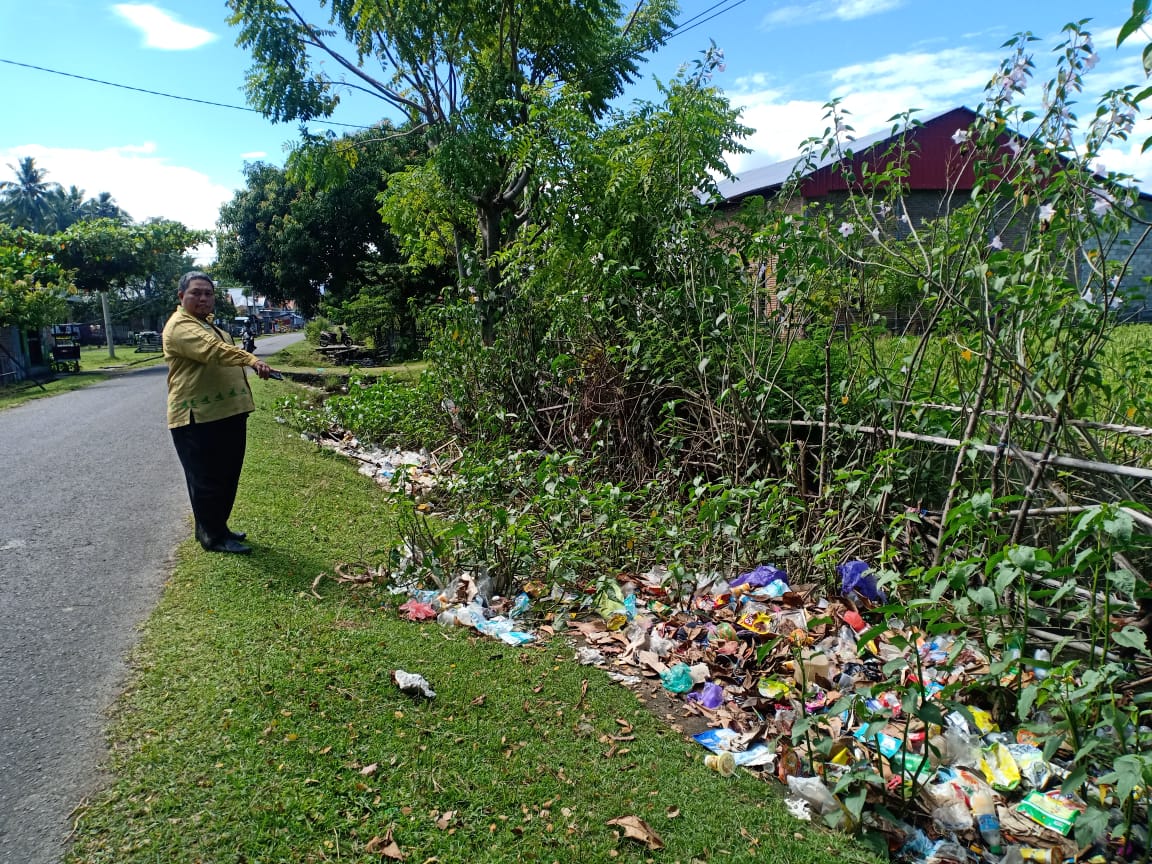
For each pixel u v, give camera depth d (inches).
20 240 784.9
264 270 1381.6
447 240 502.3
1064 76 129.9
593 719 122.0
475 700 123.0
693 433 221.0
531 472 253.0
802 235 177.5
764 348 216.4
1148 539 98.3
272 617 145.8
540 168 311.3
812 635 145.9
